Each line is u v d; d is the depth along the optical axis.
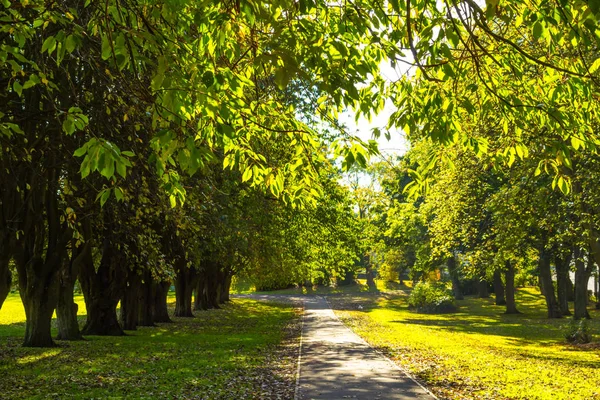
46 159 12.58
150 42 4.75
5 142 8.78
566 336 24.22
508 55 6.60
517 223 19.94
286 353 18.28
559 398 11.09
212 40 5.28
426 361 16.36
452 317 40.16
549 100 6.46
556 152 5.55
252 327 29.58
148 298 30.22
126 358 16.81
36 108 10.84
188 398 11.20
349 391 11.54
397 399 10.72
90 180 12.48
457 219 23.59
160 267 16.50
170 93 4.41
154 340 22.11
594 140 6.29
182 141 4.46
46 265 18.97
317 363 15.73
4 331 26.52
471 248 27.97
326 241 31.88
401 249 57.75
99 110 9.36
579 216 19.17
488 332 28.80
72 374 13.88
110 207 14.35
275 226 25.91
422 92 5.95
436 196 24.17
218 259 28.22
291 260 39.75
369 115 6.24
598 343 23.05
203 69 5.06
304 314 40.69
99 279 24.27
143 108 8.75
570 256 37.09
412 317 39.97
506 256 22.02
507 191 19.48
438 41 5.14
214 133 5.57
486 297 59.19
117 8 4.66
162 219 18.72
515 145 6.36
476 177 22.25
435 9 5.55
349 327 29.34
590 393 11.62
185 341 21.94
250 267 42.62
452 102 5.73
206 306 44.72
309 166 6.09
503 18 4.73
